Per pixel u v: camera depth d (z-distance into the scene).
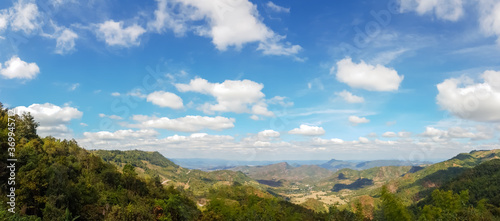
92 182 71.06
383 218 87.00
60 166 64.38
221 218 73.56
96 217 53.91
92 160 93.81
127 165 106.44
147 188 97.19
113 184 82.19
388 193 79.19
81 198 57.03
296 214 111.88
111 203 63.81
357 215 91.62
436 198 84.00
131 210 53.31
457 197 81.12
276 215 101.94
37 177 50.91
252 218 86.69
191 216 78.94
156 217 65.88
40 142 88.56
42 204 49.03
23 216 42.09
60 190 51.94
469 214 65.00
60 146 90.25
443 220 70.50
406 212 77.88
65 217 46.09
